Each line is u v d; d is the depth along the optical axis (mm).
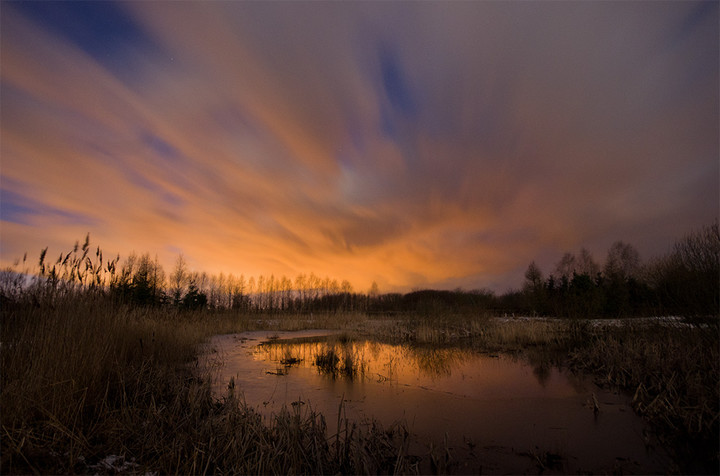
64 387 4598
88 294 6844
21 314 5680
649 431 5273
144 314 10102
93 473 3523
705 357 7195
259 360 10578
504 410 6289
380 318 24688
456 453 4605
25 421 3953
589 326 13477
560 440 5027
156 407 5359
